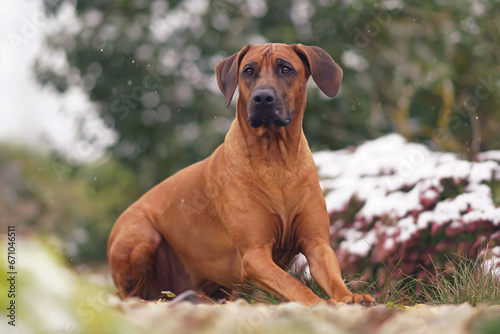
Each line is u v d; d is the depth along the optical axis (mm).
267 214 5199
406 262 6281
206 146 16016
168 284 6281
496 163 6863
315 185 5391
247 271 5047
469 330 2051
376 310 2877
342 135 16469
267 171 5219
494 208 6215
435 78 14789
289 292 4562
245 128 5297
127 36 16156
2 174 15609
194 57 16672
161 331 1718
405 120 15922
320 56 5535
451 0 14742
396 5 15047
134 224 6195
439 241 6242
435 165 7230
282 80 5176
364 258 6469
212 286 6227
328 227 5371
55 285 971
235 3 16922
